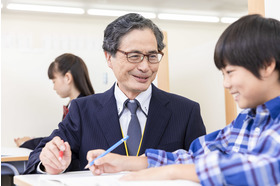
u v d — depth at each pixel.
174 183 0.65
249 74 0.70
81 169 1.32
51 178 0.87
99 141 1.31
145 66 1.22
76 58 2.56
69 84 2.51
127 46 1.23
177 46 5.06
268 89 0.71
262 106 0.74
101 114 1.34
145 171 0.73
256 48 0.69
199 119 1.39
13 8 4.18
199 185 0.65
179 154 1.00
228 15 4.77
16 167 2.40
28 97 4.37
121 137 1.30
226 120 3.41
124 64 1.24
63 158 1.13
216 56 0.76
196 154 0.97
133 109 1.33
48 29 4.48
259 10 1.23
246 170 0.62
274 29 0.71
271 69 0.70
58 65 2.51
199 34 5.16
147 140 1.29
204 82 3.65
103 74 4.59
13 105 4.32
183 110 1.37
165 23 5.03
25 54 4.39
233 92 0.74
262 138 0.69
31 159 1.24
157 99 1.36
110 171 0.98
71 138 1.33
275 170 0.61
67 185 0.75
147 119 1.32
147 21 1.26
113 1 4.17
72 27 4.57
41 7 4.23
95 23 4.65
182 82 3.92
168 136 1.32
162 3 4.28
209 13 4.68
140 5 4.34
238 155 0.68
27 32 4.41
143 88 1.26
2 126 4.27
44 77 4.43
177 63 4.00
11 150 2.61
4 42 4.33
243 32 0.71
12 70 4.34
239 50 0.70
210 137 0.98
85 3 4.20
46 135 4.39
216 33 5.22
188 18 4.80
